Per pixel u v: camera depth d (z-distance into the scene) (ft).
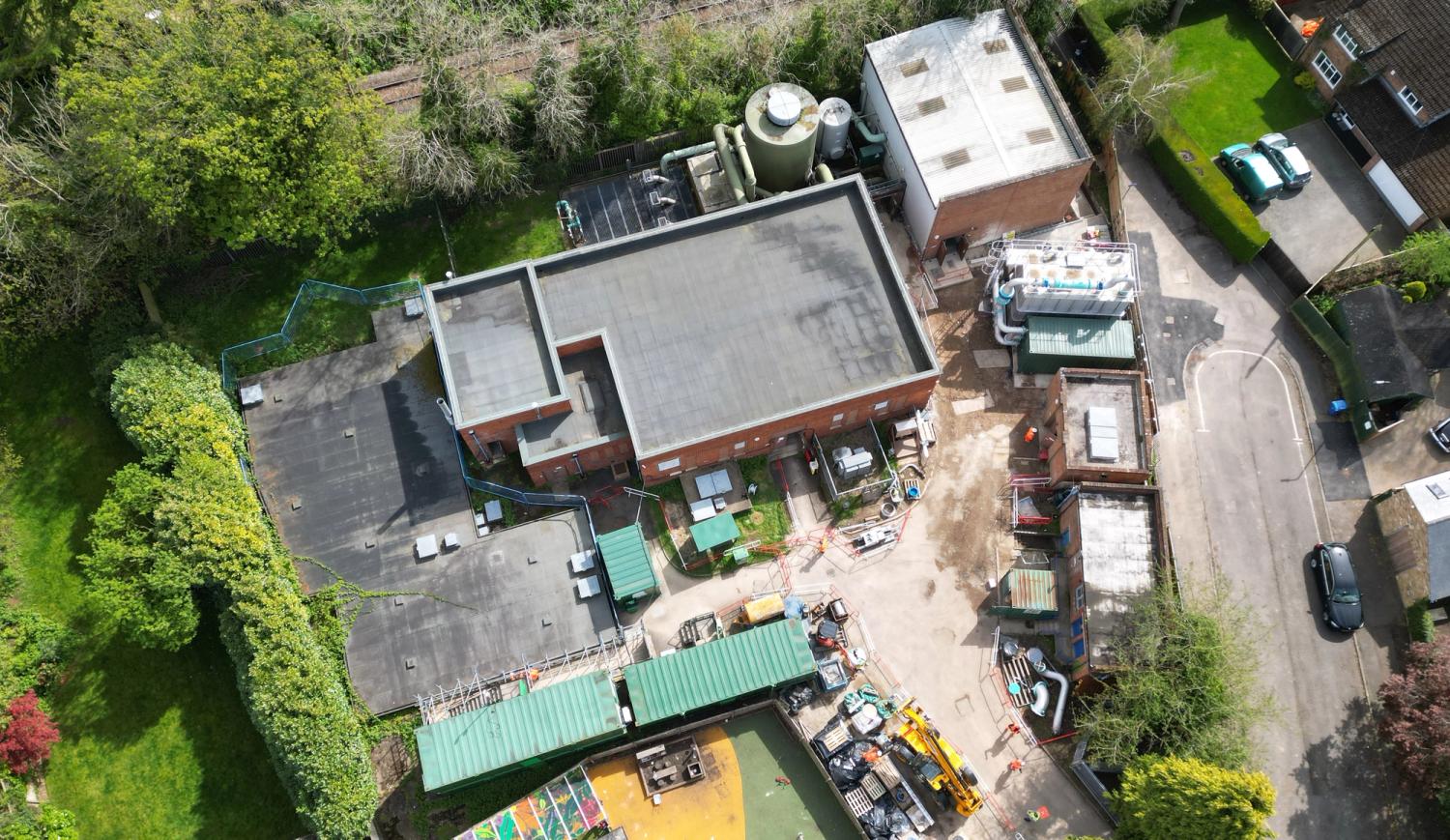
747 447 184.44
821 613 179.01
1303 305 199.72
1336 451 192.24
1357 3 209.15
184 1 171.63
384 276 201.87
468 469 186.19
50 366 190.19
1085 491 179.42
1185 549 185.06
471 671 171.53
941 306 205.36
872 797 163.22
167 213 162.30
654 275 185.68
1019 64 201.36
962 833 165.58
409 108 205.26
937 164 192.24
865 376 178.81
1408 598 179.73
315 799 155.74
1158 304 204.23
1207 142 217.56
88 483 183.93
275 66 166.09
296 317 195.00
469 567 178.19
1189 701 159.33
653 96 196.54
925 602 182.09
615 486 187.83
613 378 179.73
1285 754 173.06
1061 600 181.06
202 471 168.55
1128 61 204.23
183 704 171.53
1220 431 193.98
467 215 207.41
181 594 163.02
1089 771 165.17
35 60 186.80
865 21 203.41
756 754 169.89
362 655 172.35
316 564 177.99
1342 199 211.20
